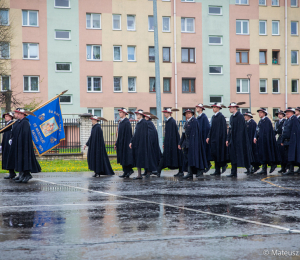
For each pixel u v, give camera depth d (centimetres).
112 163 2031
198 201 802
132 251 460
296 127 1427
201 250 464
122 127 1370
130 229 562
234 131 1363
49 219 628
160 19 4081
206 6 4172
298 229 561
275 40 4341
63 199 830
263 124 1493
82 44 3906
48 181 1212
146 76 4075
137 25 4038
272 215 658
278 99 4378
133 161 1338
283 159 1535
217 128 1385
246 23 4288
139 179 1286
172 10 4100
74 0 3875
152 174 1493
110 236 525
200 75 4184
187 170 1347
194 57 4175
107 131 2667
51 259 432
